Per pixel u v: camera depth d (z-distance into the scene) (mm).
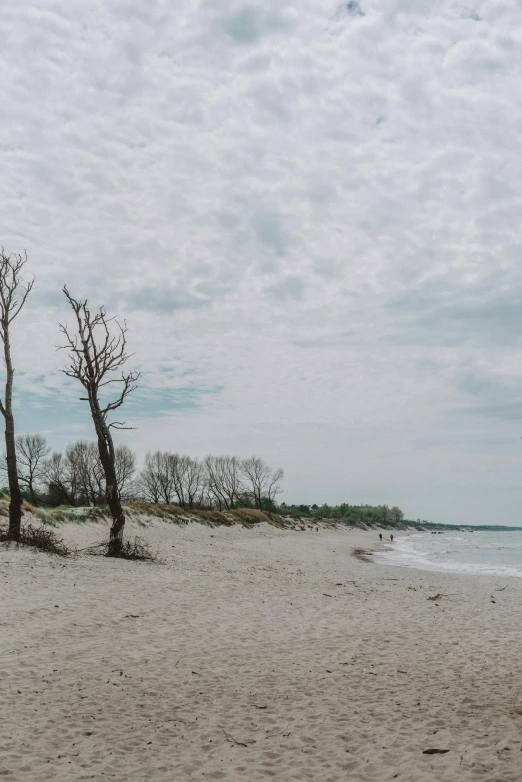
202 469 106938
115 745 6105
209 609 13570
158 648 9867
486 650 10906
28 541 20375
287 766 5758
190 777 5473
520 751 5957
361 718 7109
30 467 75438
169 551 29312
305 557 38812
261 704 7547
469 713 7254
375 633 12109
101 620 11453
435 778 5395
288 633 11695
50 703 7066
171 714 7051
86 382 22344
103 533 32719
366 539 98562
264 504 115125
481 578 26469
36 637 9820
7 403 21203
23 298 22328
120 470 80562
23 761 5543
